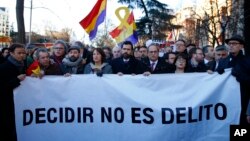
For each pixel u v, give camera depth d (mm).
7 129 5387
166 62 6793
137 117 5676
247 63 5500
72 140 5742
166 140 5609
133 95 5684
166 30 32000
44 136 5738
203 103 5621
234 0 17344
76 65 7004
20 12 13078
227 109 5621
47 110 5738
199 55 7250
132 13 9281
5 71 5383
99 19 7785
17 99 5633
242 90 5582
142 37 27281
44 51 6453
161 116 5621
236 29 17531
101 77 5734
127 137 5672
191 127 5621
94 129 5730
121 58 7070
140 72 6766
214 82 5641
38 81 5723
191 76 5648
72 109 5742
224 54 6965
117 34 9273
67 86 5746
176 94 5660
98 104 5723
